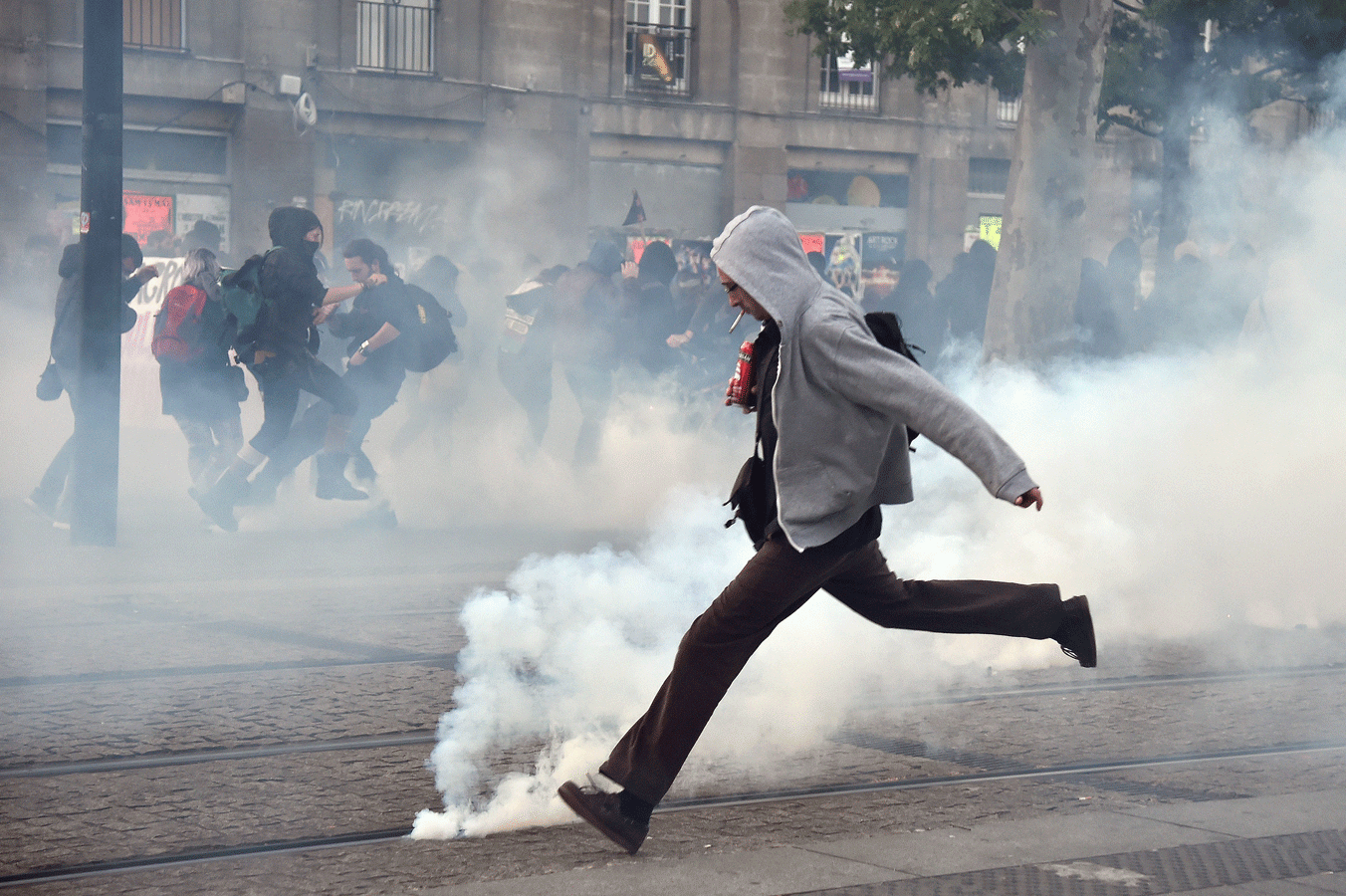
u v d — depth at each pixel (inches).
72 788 179.3
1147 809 174.4
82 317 358.3
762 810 175.3
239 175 976.3
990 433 141.3
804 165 1165.7
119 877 148.6
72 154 933.2
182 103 958.4
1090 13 487.8
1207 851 157.9
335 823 167.2
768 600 153.6
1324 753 204.1
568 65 1072.2
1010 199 498.6
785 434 150.7
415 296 415.2
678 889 144.2
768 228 151.6
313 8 985.5
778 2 1134.4
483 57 1048.2
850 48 670.5
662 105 1110.4
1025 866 152.2
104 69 354.6
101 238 356.8
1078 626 171.2
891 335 152.2
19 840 159.8
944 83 676.7
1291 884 146.9
